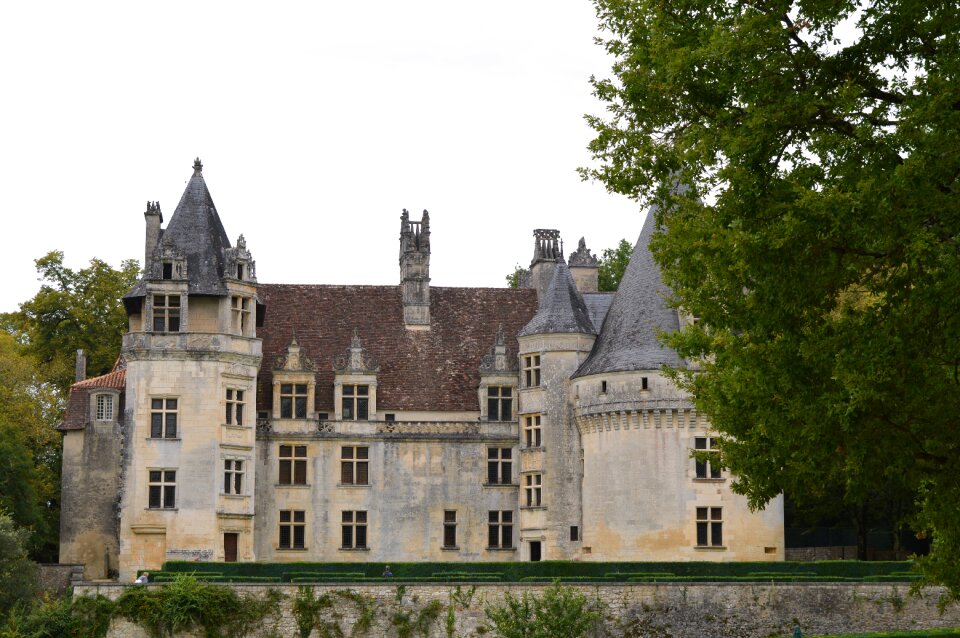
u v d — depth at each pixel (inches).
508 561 2878.9
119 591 2322.8
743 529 2844.5
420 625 2352.4
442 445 3137.3
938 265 1066.7
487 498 3129.9
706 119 1266.0
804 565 2640.3
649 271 3019.2
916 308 1089.4
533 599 2172.7
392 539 3085.6
